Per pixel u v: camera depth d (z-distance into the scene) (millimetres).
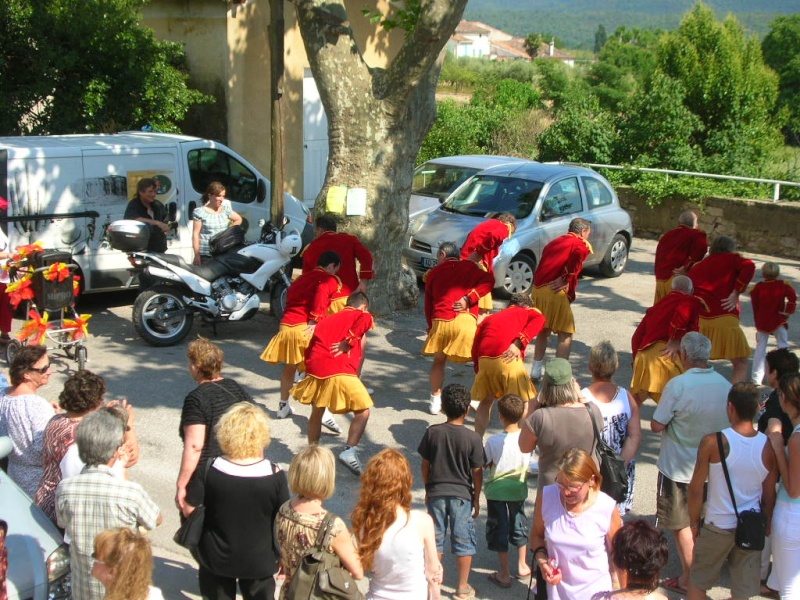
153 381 8859
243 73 15359
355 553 4258
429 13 9680
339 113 10508
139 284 10094
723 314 8508
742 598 5105
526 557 6086
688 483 5594
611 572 4480
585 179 13547
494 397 7379
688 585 5383
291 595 4176
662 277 9867
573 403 5297
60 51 13156
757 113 22047
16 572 4402
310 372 6914
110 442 4516
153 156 11078
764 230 16141
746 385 5070
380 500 4266
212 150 11703
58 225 10414
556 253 8852
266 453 7379
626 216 14008
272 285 10789
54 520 5027
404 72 10242
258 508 4574
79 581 4480
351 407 6848
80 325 8766
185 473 5062
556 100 38906
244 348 10023
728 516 5008
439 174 14164
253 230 12195
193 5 15141
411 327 10969
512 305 7379
